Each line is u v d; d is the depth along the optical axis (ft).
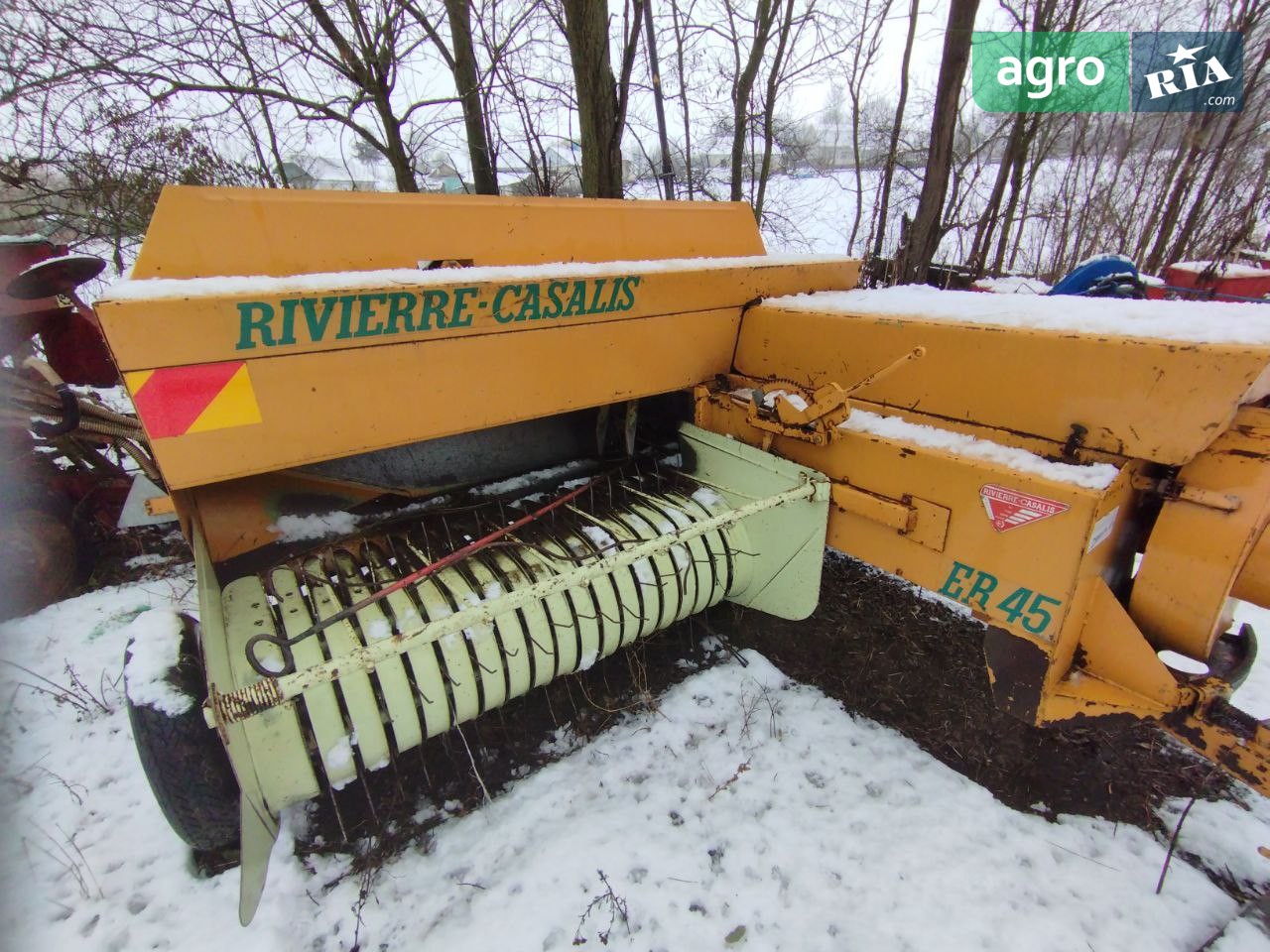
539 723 8.98
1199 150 30.66
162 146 18.72
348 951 6.40
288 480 7.91
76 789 8.19
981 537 6.61
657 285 8.09
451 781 8.16
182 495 7.04
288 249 6.35
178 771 5.93
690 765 8.30
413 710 7.04
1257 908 6.19
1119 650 6.18
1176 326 5.79
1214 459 5.57
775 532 8.98
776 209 32.14
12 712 9.41
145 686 5.94
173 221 5.83
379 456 8.58
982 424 6.91
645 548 6.90
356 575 7.66
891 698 9.23
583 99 15.43
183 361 5.56
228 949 6.37
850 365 8.07
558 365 7.82
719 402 9.36
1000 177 29.09
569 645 8.02
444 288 6.50
